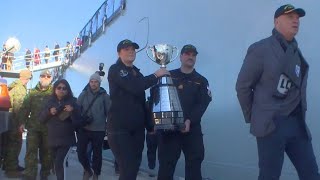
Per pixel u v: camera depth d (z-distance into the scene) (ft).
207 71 22.03
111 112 13.85
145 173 29.19
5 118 23.95
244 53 19.04
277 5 17.19
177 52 22.06
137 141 13.93
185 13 24.47
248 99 11.33
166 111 14.25
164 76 14.66
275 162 10.64
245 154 18.65
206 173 21.57
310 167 10.87
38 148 24.04
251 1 18.66
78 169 31.81
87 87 24.32
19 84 26.04
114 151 13.74
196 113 15.78
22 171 26.81
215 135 21.07
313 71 15.42
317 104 15.19
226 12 20.43
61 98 20.29
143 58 31.01
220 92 20.81
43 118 20.26
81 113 22.86
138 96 13.96
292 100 10.94
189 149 15.71
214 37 21.40
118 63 14.17
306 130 10.93
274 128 10.65
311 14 15.57
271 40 11.06
